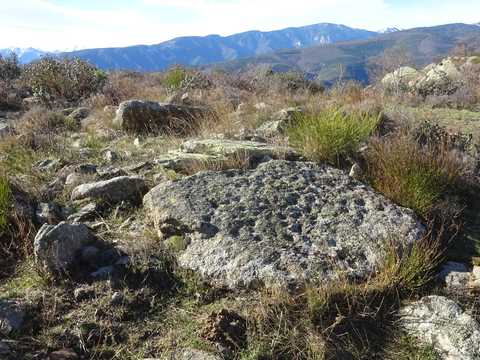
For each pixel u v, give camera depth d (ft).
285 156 15.97
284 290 9.53
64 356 8.05
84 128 23.50
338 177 14.10
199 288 10.04
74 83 33.50
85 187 13.82
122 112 21.84
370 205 12.58
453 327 8.73
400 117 19.60
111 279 10.02
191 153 16.69
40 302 9.28
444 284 10.31
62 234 10.44
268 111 23.03
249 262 10.19
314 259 10.37
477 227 12.96
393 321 9.25
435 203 13.51
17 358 7.91
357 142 16.20
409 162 14.44
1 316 8.65
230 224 11.43
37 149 18.97
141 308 9.45
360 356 8.52
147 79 42.47
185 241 11.25
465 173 15.03
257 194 12.82
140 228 12.16
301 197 12.84
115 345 8.51
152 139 20.30
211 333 8.58
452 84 35.35
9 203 12.41
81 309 9.21
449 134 17.66
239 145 16.61
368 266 10.43
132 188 13.79
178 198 12.48
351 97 26.20
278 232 11.29
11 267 10.65
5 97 30.78
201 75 37.93
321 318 9.11
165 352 8.34
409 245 11.05
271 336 8.61
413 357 8.45
